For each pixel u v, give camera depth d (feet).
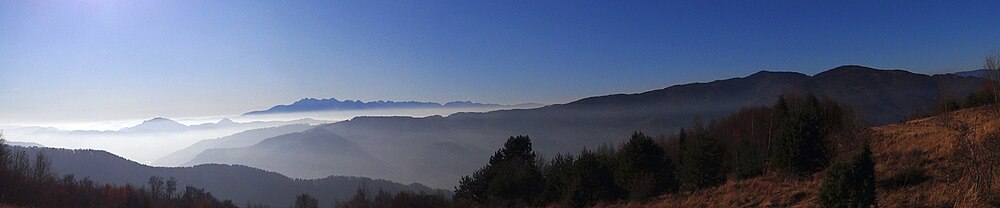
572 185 112.57
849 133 85.56
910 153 71.00
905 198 55.21
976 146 51.55
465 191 157.07
